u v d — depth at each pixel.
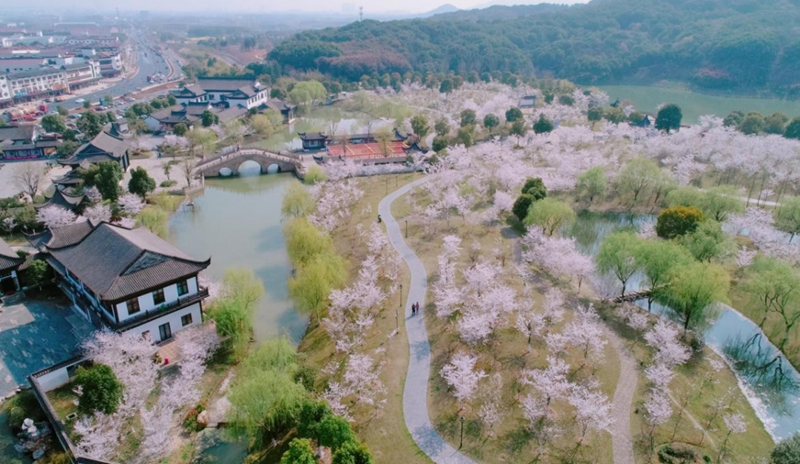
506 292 51.62
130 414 39.50
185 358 45.38
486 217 77.75
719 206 72.94
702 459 37.12
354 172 99.81
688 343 51.84
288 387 38.00
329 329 49.88
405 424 40.03
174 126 127.38
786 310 55.12
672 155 103.44
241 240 76.50
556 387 40.25
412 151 117.12
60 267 55.09
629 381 44.94
